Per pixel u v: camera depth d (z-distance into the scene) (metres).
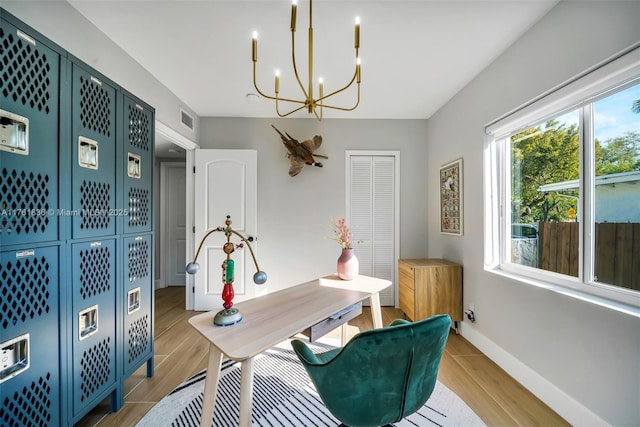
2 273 1.00
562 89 1.51
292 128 3.34
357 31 1.24
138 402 1.63
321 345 2.35
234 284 3.17
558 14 1.51
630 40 1.17
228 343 1.02
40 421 1.13
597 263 1.42
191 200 3.23
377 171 3.38
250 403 1.01
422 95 2.69
